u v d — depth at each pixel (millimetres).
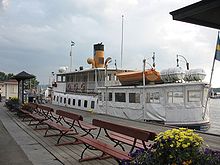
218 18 4859
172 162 4227
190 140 4324
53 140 10281
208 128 16219
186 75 17359
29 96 41594
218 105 53750
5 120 17047
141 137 5867
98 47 28422
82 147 9047
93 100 25281
